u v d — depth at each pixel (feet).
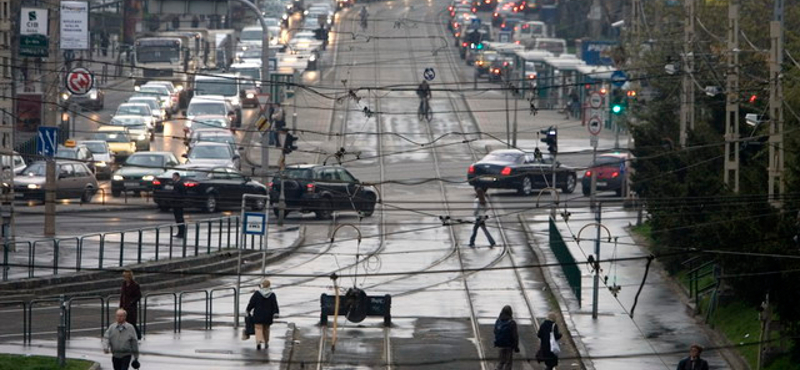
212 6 497.87
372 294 408.67
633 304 377.71
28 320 333.21
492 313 384.68
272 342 337.31
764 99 426.92
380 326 366.02
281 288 415.23
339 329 360.89
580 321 371.15
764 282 313.73
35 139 599.57
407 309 387.96
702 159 431.02
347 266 447.42
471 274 440.45
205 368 305.12
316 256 466.29
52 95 520.42
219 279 427.33
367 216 542.16
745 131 441.68
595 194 537.24
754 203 339.98
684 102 473.26
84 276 392.88
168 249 449.06
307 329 359.46
